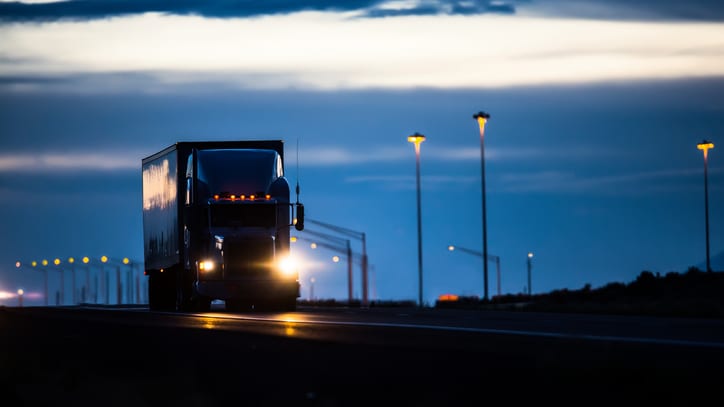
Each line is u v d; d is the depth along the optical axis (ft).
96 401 94.32
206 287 298.97
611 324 207.31
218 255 299.38
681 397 89.61
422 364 117.39
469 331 180.65
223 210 301.22
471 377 104.27
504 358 121.60
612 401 88.17
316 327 198.90
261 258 300.61
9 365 121.70
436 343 149.38
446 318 246.06
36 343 163.73
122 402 93.09
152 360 129.80
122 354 139.74
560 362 109.19
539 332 176.35
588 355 115.55
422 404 88.48
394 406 88.12
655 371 102.32
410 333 176.04
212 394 96.53
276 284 301.02
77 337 177.27
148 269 354.13
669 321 223.92
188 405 90.48
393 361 121.19
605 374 101.76
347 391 96.73
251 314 279.69
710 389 93.56
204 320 237.66
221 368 117.70
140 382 105.91
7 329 207.31
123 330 195.93
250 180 304.09
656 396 90.12
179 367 119.75
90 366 123.95
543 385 97.14
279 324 213.25
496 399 90.22
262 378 107.45
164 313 294.87
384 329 189.06
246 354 134.21
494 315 271.69
